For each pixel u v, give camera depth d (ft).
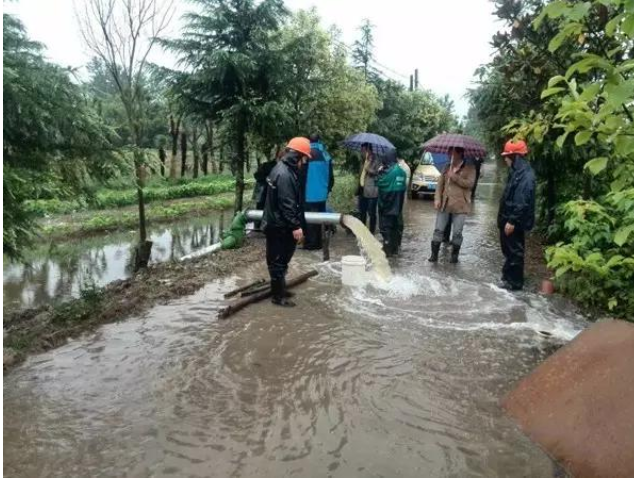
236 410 11.99
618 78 6.60
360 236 25.22
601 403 7.87
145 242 29.01
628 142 7.07
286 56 31.76
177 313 18.53
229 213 69.72
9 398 12.28
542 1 22.35
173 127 96.78
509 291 22.04
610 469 7.07
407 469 9.90
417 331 17.17
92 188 22.44
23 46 17.89
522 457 10.31
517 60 23.29
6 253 19.56
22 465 9.85
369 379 13.65
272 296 19.81
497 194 70.49
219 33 30.40
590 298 17.69
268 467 9.91
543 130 18.28
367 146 34.04
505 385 13.42
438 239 27.50
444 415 11.89
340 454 10.35
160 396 12.57
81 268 37.37
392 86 81.51
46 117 17.57
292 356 15.02
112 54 26.81
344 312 18.99
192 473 9.71
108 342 15.79
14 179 17.61
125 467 9.86
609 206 19.20
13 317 20.07
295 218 18.89
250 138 35.01
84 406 12.02
